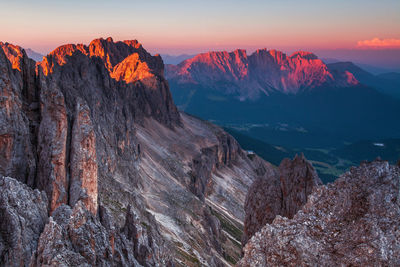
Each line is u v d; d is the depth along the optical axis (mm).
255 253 20688
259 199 55656
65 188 48031
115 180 85938
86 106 53312
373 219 19547
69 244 30188
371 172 21875
